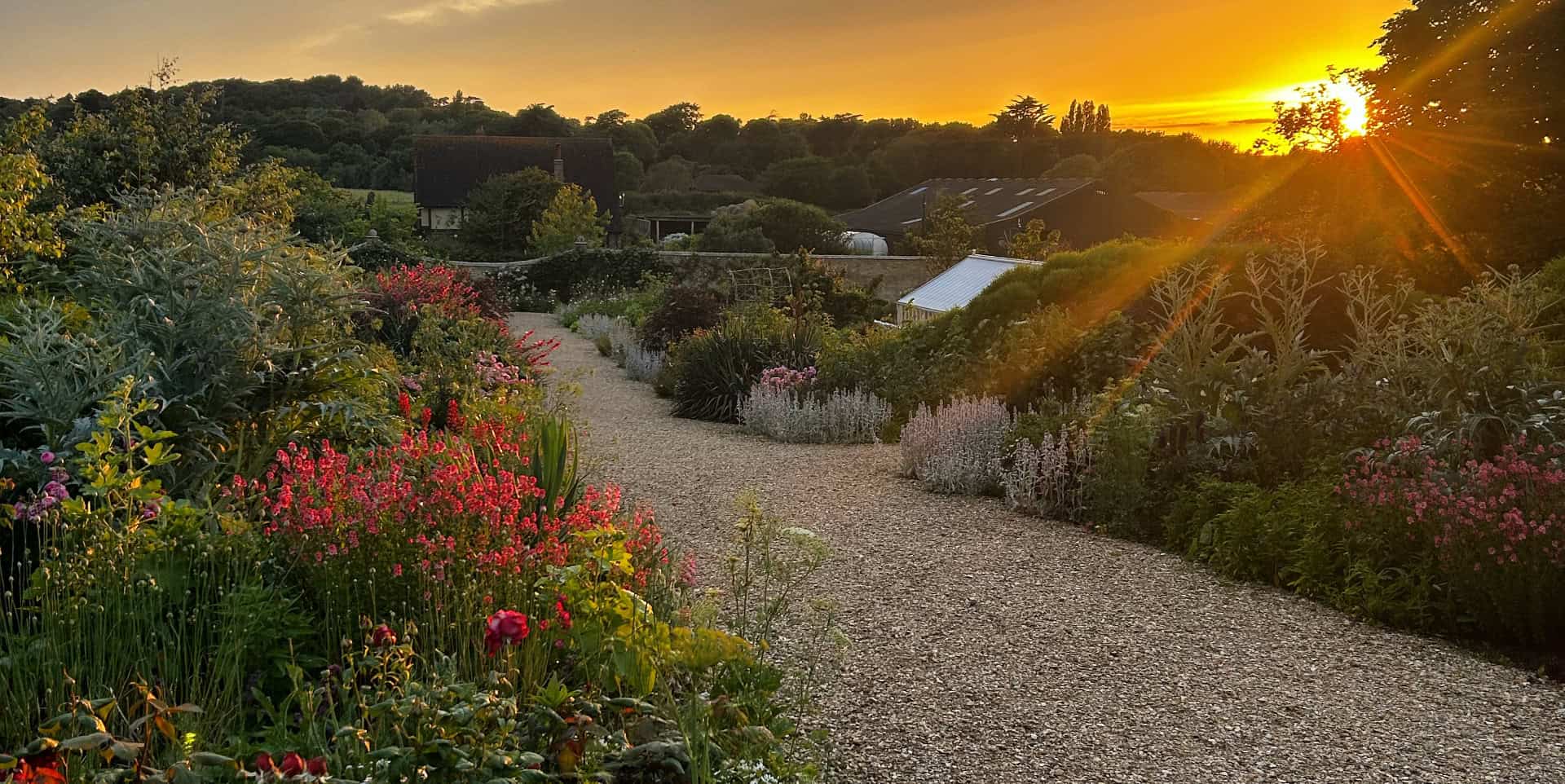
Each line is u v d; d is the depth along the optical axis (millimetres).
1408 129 21469
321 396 6566
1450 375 6547
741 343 13625
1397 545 5500
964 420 8805
